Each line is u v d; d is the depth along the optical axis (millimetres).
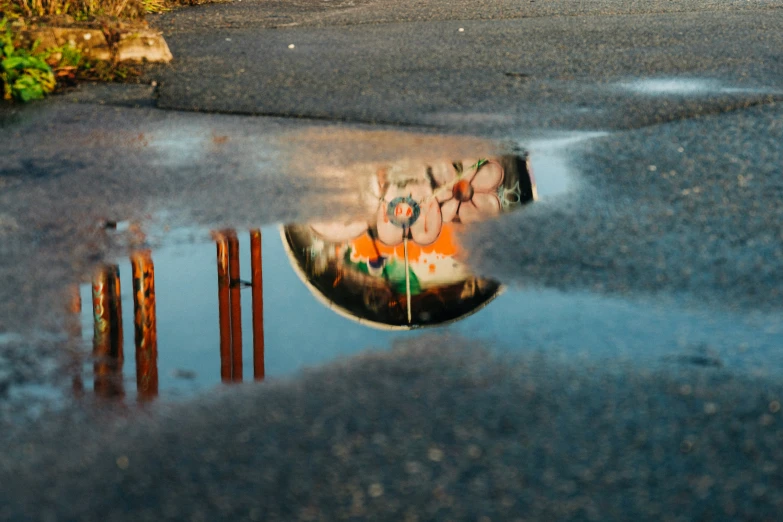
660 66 7051
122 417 2363
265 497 2020
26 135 5082
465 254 3492
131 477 2098
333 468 2121
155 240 3660
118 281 3291
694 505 1995
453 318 2971
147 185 4250
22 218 3820
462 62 7238
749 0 11570
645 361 2637
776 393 2455
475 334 2830
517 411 2365
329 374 2584
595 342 2758
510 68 6992
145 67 6965
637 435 2262
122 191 4164
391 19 9977
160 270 3416
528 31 8930
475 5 11250
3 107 5754
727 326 2857
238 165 4551
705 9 10641
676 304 3016
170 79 6555
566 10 10633
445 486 2053
